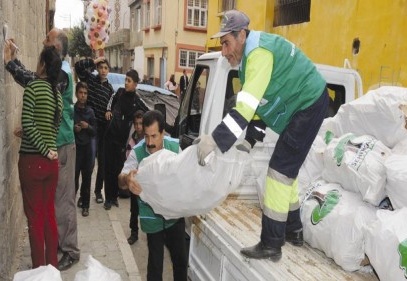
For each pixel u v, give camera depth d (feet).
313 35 30.35
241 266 8.47
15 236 13.52
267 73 8.13
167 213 9.38
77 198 20.51
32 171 11.05
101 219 17.93
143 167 9.16
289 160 8.79
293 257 8.91
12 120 12.96
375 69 24.07
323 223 8.98
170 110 28.53
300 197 10.38
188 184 8.57
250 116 7.92
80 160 17.76
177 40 79.36
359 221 8.37
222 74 12.60
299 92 8.58
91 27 36.14
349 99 14.53
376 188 8.76
